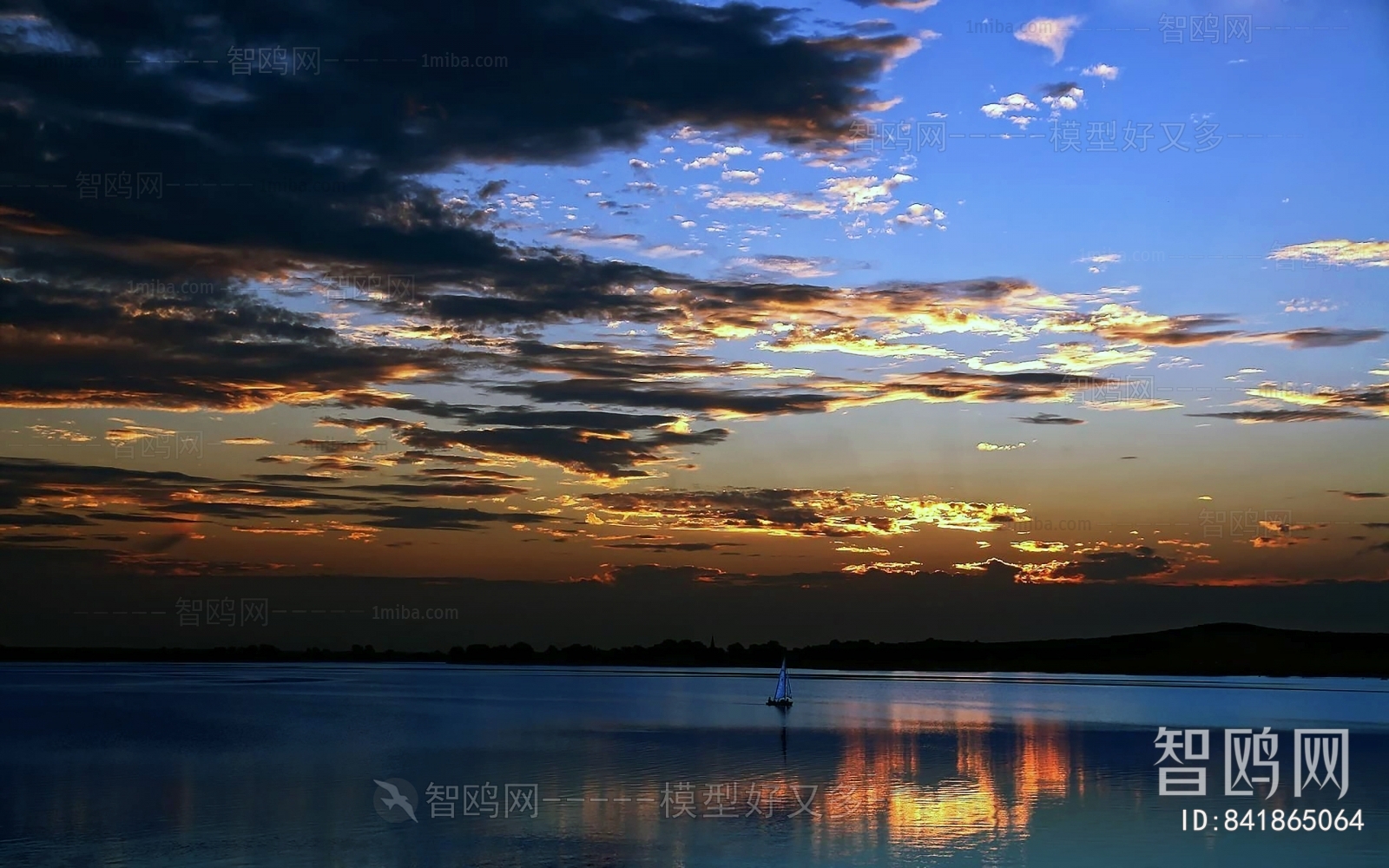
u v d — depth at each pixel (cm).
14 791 4866
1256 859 3553
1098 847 3694
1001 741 7638
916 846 3669
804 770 5791
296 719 9931
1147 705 13262
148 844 3644
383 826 3978
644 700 14125
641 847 3628
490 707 12400
